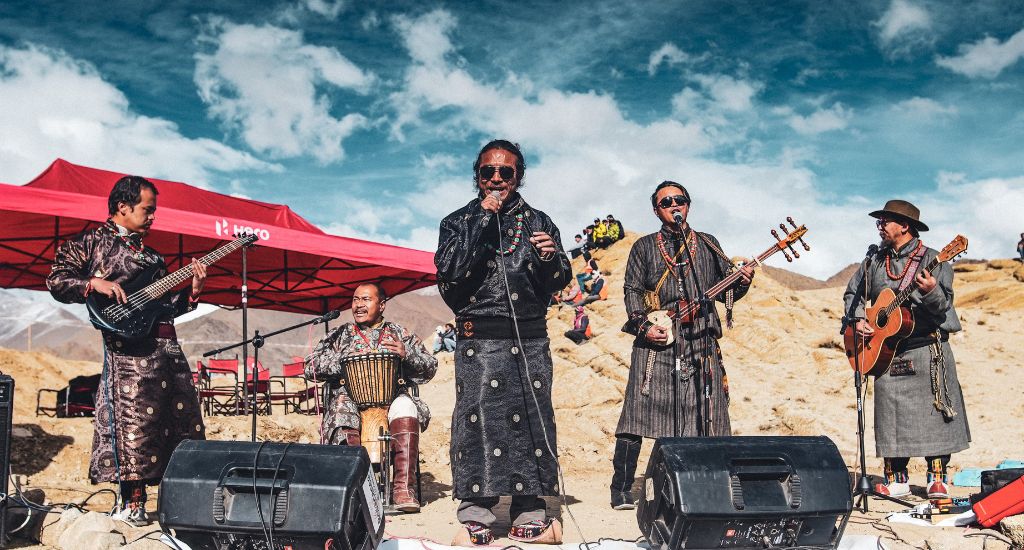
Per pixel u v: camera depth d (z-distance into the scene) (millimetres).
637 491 7262
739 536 3938
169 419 5188
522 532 4773
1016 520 4570
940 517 5238
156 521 5355
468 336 4777
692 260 5895
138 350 5113
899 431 6355
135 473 4996
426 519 5953
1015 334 17656
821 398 12789
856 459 9094
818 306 18453
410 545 4637
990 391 12992
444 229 4758
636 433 5996
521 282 4742
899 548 4496
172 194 10414
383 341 6359
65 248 5133
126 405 5035
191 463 3799
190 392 5352
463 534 4680
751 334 16297
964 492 7090
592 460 10289
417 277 11109
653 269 5980
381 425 6281
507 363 4703
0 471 4570
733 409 12695
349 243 9586
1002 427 10969
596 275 21266
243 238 5793
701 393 5762
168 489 3746
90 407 10414
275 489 3691
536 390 4719
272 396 13672
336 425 6309
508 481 4621
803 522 3969
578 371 15203
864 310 6629
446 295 4852
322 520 3639
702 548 3936
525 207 4902
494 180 4699
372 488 4020
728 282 5789
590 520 5836
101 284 4992
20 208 7699
